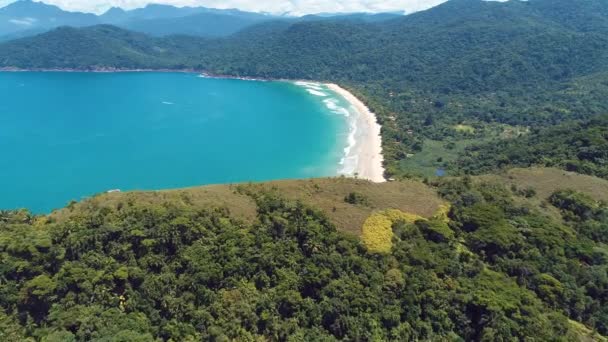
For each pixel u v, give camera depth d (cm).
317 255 6556
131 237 6322
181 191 7825
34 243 6041
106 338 5197
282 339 5800
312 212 7269
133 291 5894
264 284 6219
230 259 6325
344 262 6550
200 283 5988
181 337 5544
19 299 5591
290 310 5997
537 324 5788
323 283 6259
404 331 5912
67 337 5175
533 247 7188
